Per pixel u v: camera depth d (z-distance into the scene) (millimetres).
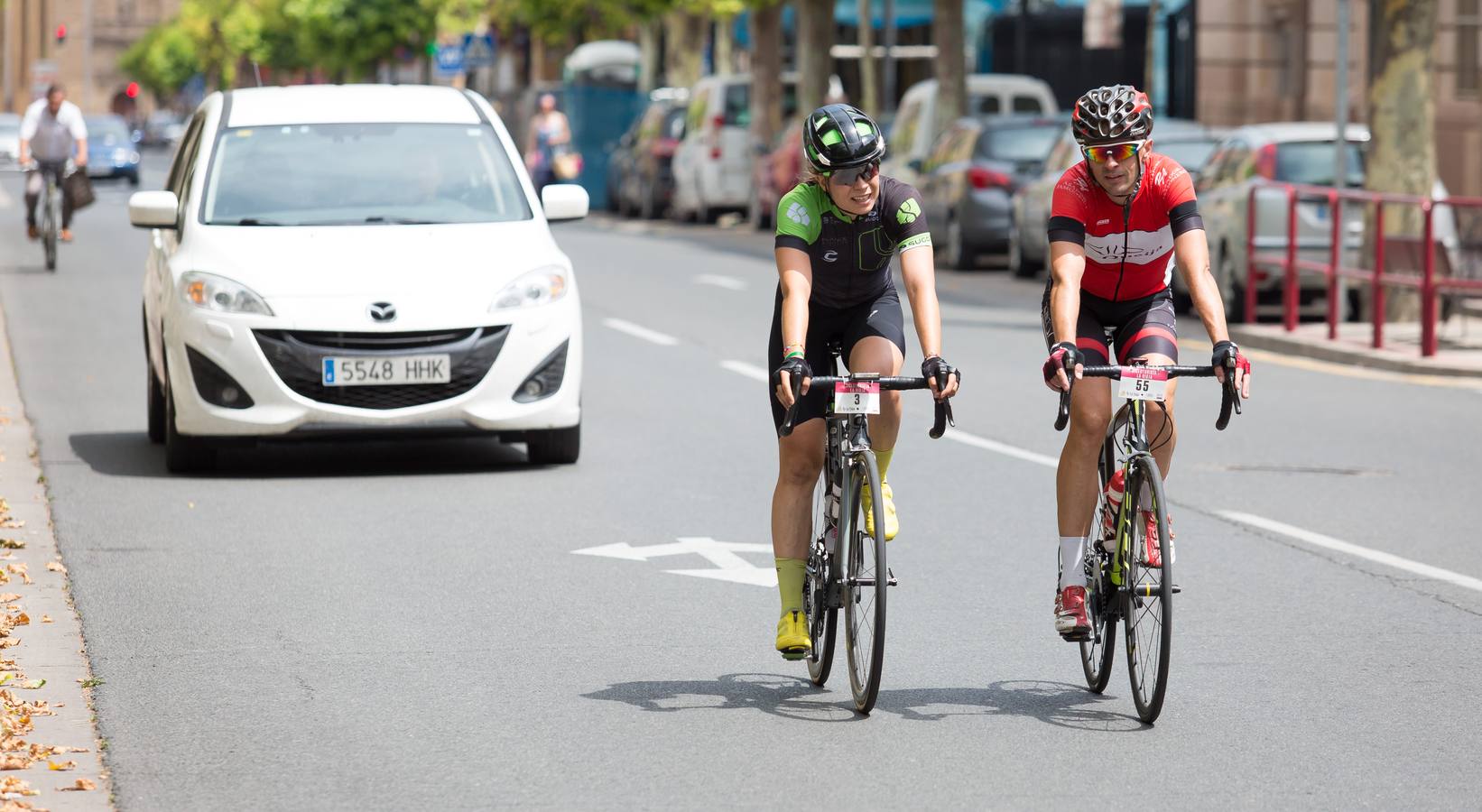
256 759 19141
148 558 28656
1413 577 27984
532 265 36281
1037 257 80250
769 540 30391
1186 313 70812
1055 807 17750
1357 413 44906
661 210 127438
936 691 21875
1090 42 158500
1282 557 29359
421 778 18578
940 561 28828
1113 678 22484
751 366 52500
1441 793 18266
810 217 20797
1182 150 73438
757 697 21578
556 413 36156
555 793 18125
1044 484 35344
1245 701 21516
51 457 37625
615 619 25203
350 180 38094
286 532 30641
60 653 22969
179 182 41250
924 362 20016
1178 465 37875
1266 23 121375
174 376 35312
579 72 184750
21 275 76625
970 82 104312
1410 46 61625
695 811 17609
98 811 17281
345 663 22906
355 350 34875
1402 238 55688
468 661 23031
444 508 32812
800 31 122062
